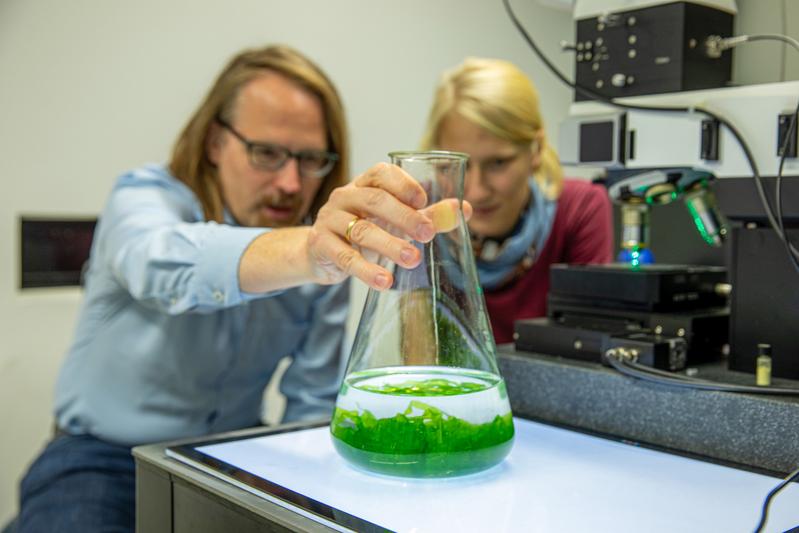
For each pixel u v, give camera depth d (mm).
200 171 1326
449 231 628
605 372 761
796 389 665
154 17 1945
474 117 1467
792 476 542
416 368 613
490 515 517
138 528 692
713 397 677
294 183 1299
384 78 2422
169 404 1271
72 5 1806
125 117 1919
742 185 763
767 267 757
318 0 2248
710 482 599
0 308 1748
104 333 1252
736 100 759
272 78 1284
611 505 540
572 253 1757
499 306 1676
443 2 2527
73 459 1218
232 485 591
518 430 758
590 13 900
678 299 869
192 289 853
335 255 635
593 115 896
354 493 559
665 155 831
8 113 1730
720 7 857
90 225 1872
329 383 1479
